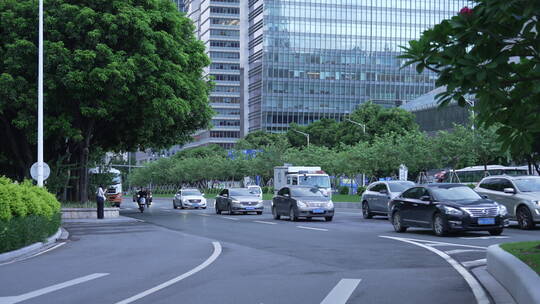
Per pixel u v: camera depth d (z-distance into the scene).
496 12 6.72
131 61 31.61
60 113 33.78
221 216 34.56
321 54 126.69
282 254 14.33
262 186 87.25
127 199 99.00
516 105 7.53
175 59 34.62
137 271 11.54
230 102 163.88
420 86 128.50
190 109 34.72
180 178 106.06
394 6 127.56
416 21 128.12
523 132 7.77
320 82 126.69
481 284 9.59
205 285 9.68
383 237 18.80
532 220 20.94
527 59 7.30
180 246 16.84
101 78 30.59
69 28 31.64
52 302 8.31
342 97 127.00
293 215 28.33
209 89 38.91
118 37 32.53
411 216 20.20
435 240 17.50
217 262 12.84
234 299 8.41
